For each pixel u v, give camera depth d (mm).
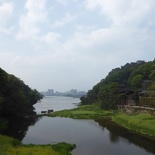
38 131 53312
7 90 72125
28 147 35438
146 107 73438
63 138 45781
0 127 56594
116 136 47406
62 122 68438
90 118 76688
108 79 149625
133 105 86000
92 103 134500
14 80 84875
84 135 48719
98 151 36625
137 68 140750
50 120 73312
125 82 137375
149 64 130375
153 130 48219
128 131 52375
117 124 62656
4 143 35500
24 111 88188
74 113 86438
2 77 65625
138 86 112062
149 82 107438
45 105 160750
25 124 64312
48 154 31312
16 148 34062
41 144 39906
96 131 53125
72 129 55969
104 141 43250
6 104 70188
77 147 38938
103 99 103625
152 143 41656
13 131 53125
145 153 35719
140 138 45344
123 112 81688
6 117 74500
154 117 62469
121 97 94062
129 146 39656
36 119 76000
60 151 34688
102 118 75500
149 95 83875
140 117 63156
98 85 149000
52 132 52094
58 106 148500
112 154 35125
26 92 109812
